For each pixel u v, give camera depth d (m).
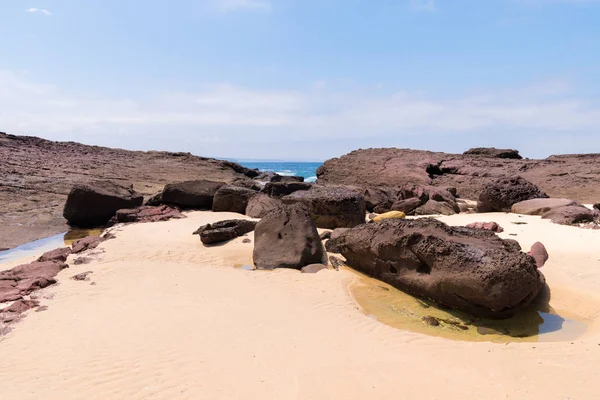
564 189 20.67
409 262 7.05
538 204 13.42
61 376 4.14
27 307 6.10
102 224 15.02
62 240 12.51
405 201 16.34
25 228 13.67
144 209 14.88
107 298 6.46
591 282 6.90
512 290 5.68
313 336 5.08
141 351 4.62
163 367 4.26
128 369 4.24
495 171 24.53
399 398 3.69
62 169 25.52
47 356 4.57
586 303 6.23
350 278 7.81
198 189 16.53
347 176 28.89
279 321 5.54
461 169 25.64
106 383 3.99
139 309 5.95
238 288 6.99
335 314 5.93
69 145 37.59
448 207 15.79
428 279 6.59
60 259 8.93
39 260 9.00
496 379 4.05
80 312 5.88
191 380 4.01
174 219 14.02
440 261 6.45
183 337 4.96
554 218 11.81
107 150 39.00
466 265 6.09
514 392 3.79
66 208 14.62
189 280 7.43
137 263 8.64
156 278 7.54
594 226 10.67
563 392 3.77
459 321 5.89
